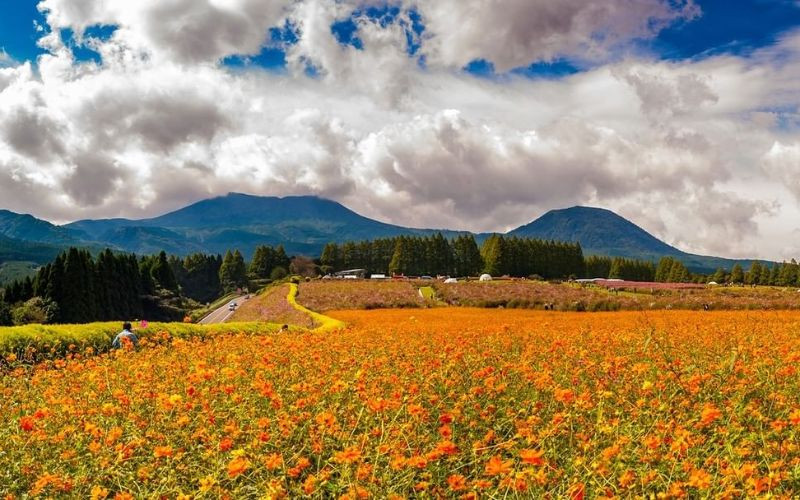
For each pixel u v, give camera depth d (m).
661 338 13.21
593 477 4.38
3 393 8.56
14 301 65.12
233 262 151.50
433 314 50.12
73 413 6.54
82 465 4.99
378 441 5.18
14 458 5.30
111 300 73.56
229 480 4.58
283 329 23.12
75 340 16.45
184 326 21.89
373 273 173.50
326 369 8.99
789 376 8.09
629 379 8.06
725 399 6.77
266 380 7.61
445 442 4.47
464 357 9.89
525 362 9.06
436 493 4.46
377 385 7.50
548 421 6.36
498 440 5.89
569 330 22.14
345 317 48.28
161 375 9.20
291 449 5.17
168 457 4.89
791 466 4.68
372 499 4.17
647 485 4.25
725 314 40.84
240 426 5.57
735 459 4.71
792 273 133.50
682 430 5.03
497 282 96.12
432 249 156.75
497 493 4.21
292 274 157.00
